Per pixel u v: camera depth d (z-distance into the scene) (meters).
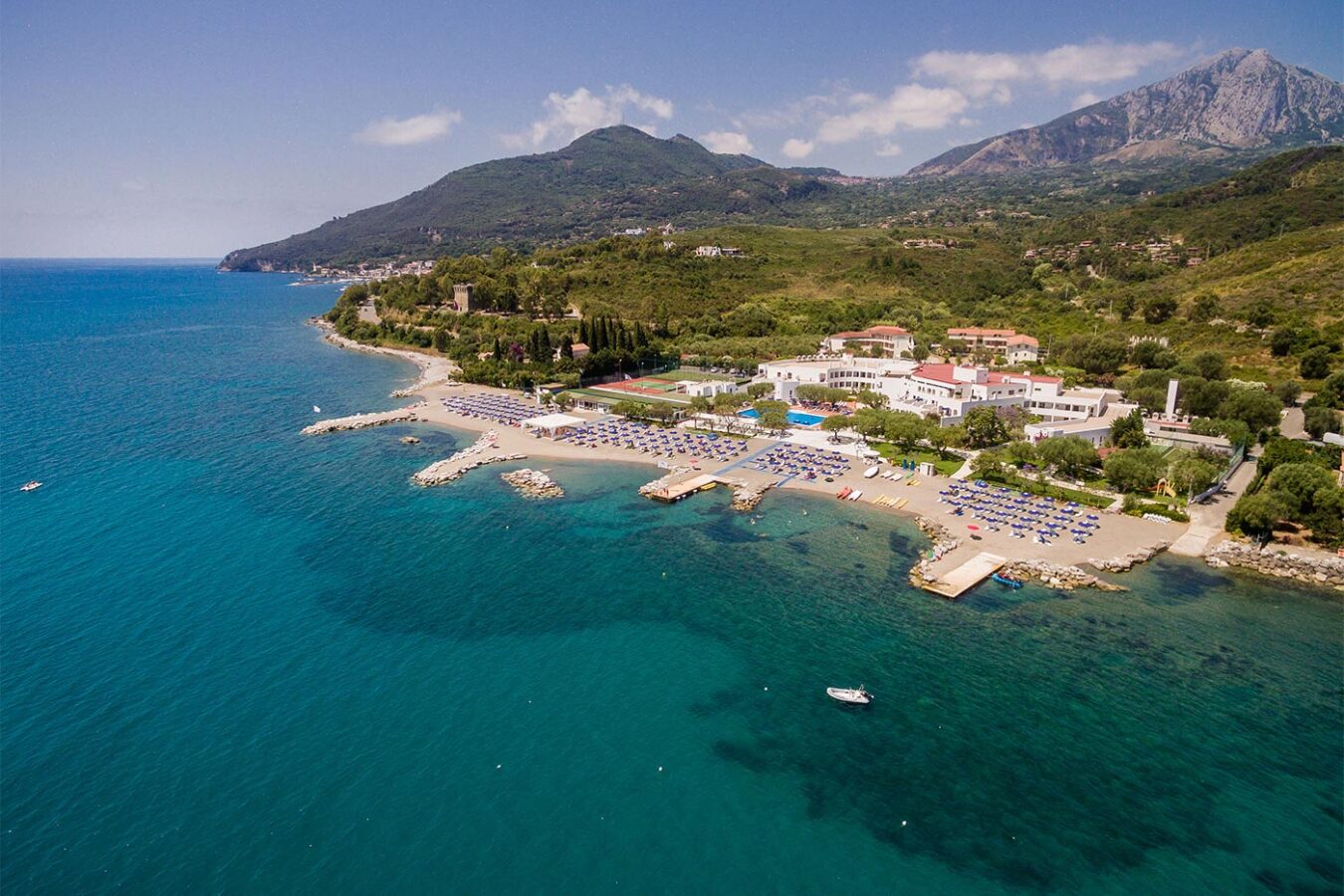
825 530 102.50
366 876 47.00
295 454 138.12
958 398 144.88
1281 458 110.69
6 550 93.56
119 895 45.38
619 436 148.12
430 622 77.75
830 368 178.50
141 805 52.34
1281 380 160.12
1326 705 63.59
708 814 52.50
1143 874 47.50
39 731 59.62
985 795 54.25
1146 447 121.56
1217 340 185.12
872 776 56.25
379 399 187.50
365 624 77.19
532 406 175.38
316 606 80.69
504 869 47.69
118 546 95.62
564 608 81.00
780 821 51.97
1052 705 64.19
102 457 133.50
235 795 53.38
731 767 57.19
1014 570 88.12
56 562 90.25
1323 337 167.25
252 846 49.12
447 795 53.84
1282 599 81.25
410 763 57.09
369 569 89.88
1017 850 49.41
